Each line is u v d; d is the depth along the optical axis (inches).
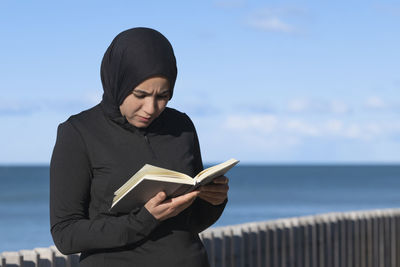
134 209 93.4
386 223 285.3
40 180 4692.4
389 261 287.4
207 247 181.8
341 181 4662.9
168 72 91.9
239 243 195.6
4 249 973.2
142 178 86.4
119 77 92.4
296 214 1621.6
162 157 98.3
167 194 91.8
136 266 94.2
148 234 91.9
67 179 94.0
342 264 253.1
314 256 235.0
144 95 91.8
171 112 105.0
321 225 239.6
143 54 90.7
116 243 90.6
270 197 2369.6
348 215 261.3
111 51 95.3
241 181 4579.2
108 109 95.5
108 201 95.0
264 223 216.4
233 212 1684.3
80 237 90.9
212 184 99.5
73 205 94.3
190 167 101.4
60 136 96.0
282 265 217.6
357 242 263.9
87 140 94.9
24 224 1391.5
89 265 95.4
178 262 95.7
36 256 139.3
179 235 97.2
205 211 107.0
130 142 96.4
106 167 94.7
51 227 94.2
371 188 3319.4
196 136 108.2
